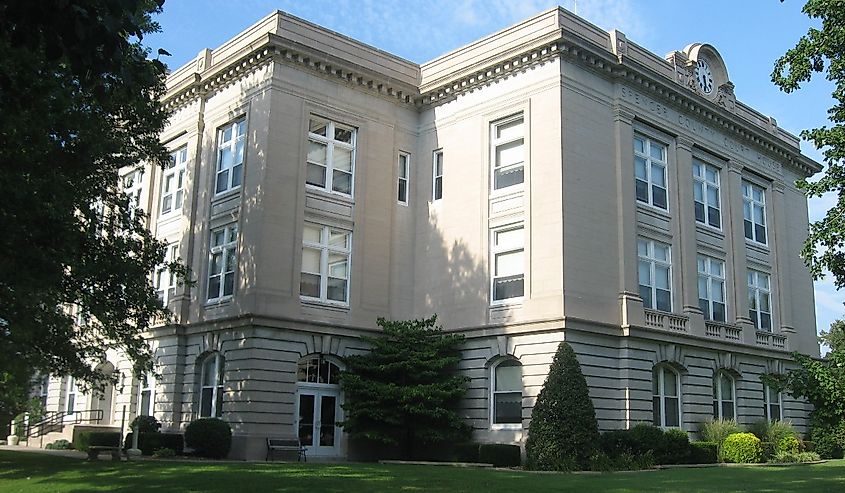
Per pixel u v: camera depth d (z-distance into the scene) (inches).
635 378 1232.8
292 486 728.3
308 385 1235.9
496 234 1290.6
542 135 1237.1
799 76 834.8
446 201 1366.9
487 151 1315.2
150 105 1011.3
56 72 716.7
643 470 1070.4
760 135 1631.4
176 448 1201.4
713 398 1411.2
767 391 1544.0
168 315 1161.4
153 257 1006.4
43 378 1545.3
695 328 1368.1
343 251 1310.3
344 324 1272.1
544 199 1214.9
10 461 1053.2
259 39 1258.0
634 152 1341.0
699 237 1456.7
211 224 1339.8
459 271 1316.4
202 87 1406.3
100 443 1310.3
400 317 1358.3
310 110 1291.8
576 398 1085.8
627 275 1261.1
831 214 828.0
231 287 1274.6
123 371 1450.5
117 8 346.9
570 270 1179.9
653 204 1369.3
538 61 1261.1
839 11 804.0
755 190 1673.2
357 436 1182.9
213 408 1258.6
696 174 1499.8
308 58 1284.4
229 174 1330.0
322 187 1298.0
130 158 1000.2
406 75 1435.8
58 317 971.9
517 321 1208.8
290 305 1216.2
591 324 1184.8
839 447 1453.0
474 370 1256.2
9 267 738.2
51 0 335.0
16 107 547.2
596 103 1286.9
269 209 1215.6
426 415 1180.5
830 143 826.8
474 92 1357.0
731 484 847.1
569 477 922.7
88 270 890.1
